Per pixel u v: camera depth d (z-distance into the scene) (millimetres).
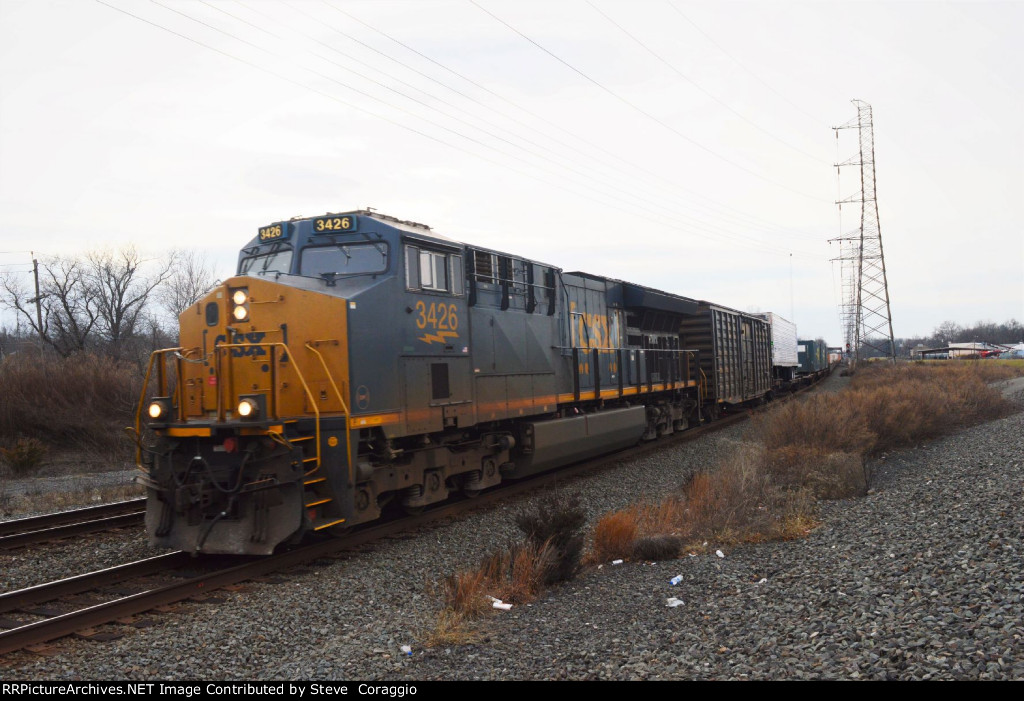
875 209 57906
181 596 7562
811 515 10734
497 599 7629
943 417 21156
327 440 9148
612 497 13312
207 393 9438
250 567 8453
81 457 21719
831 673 4688
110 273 45125
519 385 13523
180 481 8914
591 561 9430
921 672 4492
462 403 11641
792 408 17703
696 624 6215
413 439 11016
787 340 42469
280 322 9469
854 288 67562
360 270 10328
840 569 7184
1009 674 4316
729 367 27016
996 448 14711
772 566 7930
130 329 46406
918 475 13398
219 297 9695
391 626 6820
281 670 5758
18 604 7309
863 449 16469
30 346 38812
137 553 9625
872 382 36250
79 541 10414
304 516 8727
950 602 5590
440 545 9883
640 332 21078
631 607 7102
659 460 17500
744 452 14383
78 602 7582
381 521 11500
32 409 22500
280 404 9305
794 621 5836
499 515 11734
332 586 8023
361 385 9422
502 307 13141
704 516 10562
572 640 6223
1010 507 8180
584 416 16078
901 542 7828
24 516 12891
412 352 10469
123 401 23938
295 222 10734
